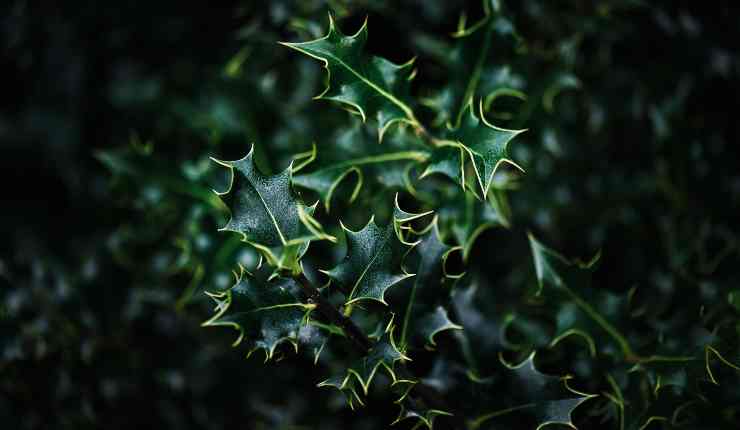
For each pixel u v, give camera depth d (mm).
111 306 728
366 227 561
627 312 626
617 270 738
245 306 550
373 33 706
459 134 588
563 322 627
